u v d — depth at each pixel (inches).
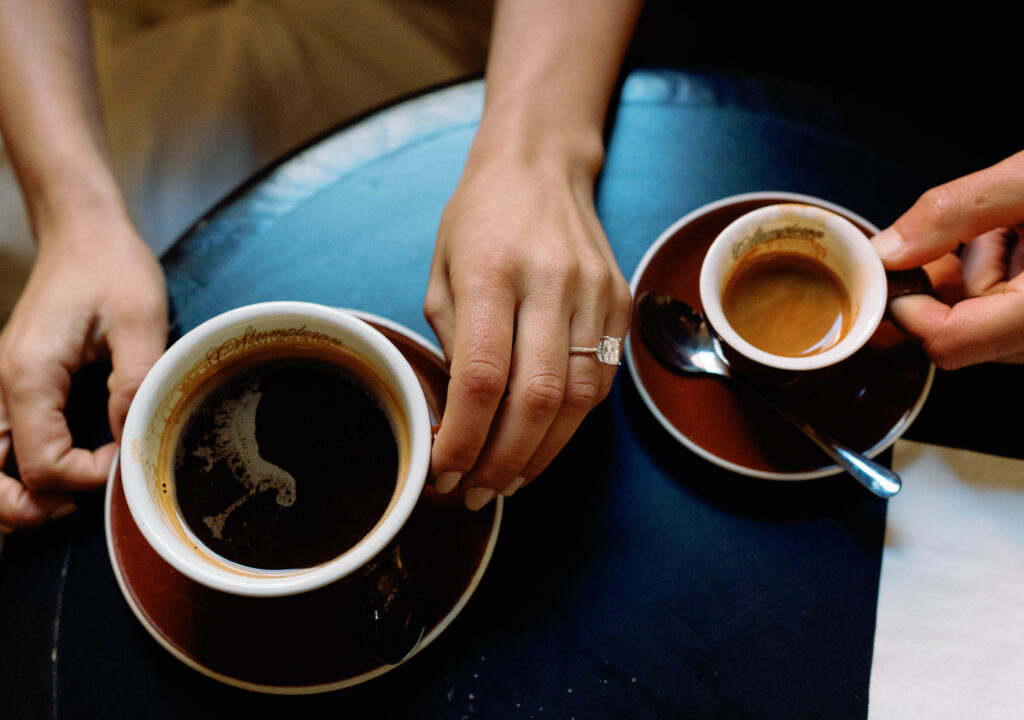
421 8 28.4
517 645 15.4
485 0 28.8
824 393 15.9
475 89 18.7
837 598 15.6
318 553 13.7
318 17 27.8
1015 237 16.1
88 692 15.4
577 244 15.3
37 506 15.9
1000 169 14.8
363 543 12.6
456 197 16.1
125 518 15.2
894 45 24.2
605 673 15.3
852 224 15.5
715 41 24.7
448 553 14.9
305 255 17.5
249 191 18.0
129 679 15.4
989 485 15.8
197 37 27.2
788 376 15.1
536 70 17.0
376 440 14.1
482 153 16.5
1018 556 15.4
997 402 16.3
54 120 17.7
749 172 17.8
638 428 16.4
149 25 27.6
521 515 16.0
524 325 14.5
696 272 16.7
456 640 15.4
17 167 17.9
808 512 16.0
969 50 24.0
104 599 15.8
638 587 15.7
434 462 13.9
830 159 17.9
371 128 18.4
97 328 16.5
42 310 16.3
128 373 15.9
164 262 17.6
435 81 27.7
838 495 16.0
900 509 15.8
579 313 14.9
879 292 14.8
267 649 14.6
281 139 26.6
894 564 15.5
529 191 15.6
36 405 15.8
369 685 15.3
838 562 15.7
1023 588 15.2
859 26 24.6
